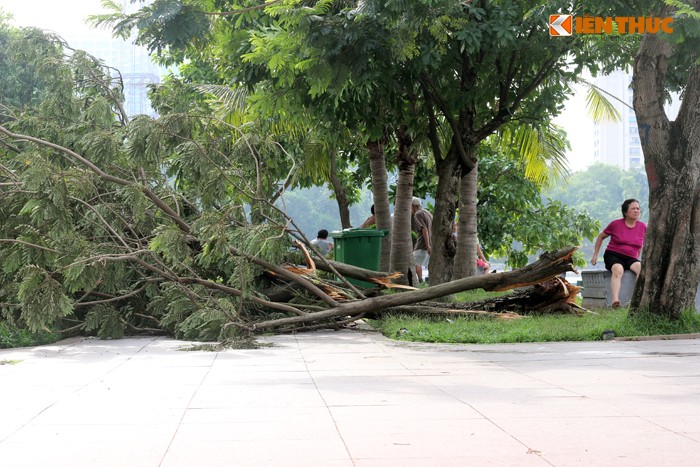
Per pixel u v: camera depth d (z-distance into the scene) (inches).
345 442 161.3
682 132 385.4
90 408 200.8
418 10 417.4
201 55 658.8
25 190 370.6
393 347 348.5
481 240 1007.6
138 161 392.2
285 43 412.2
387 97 512.4
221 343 355.3
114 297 410.0
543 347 341.4
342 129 543.5
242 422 182.1
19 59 447.2
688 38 364.2
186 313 393.4
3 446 159.5
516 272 414.0
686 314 387.2
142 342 382.6
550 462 144.7
